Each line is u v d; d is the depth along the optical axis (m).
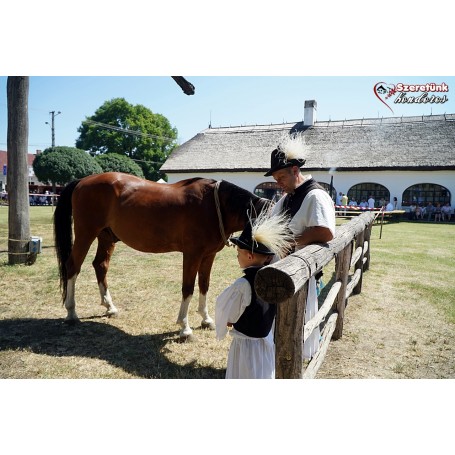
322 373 3.20
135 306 4.70
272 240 2.20
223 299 2.26
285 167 2.65
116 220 3.98
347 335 4.02
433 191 22.80
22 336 3.73
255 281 1.79
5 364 3.18
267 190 26.88
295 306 2.02
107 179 4.02
